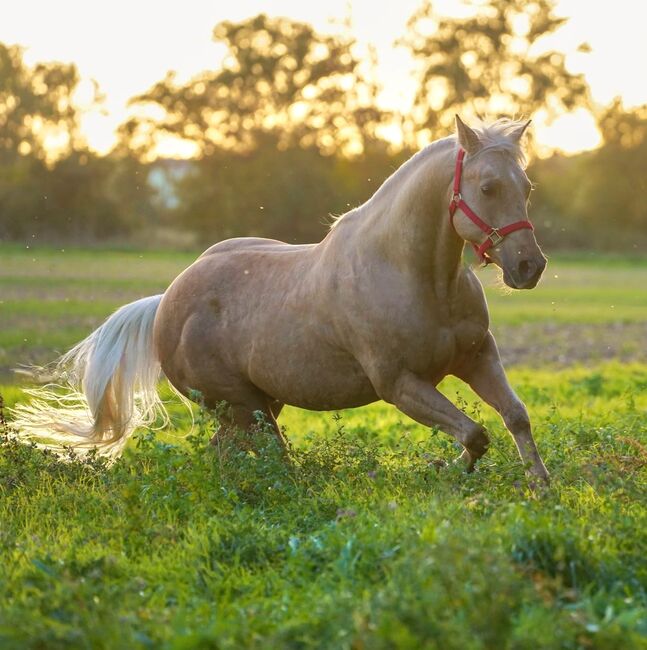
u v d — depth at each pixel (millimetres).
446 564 6055
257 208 96625
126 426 12141
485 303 9938
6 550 8055
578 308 45062
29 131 120250
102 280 53906
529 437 9539
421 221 9516
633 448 10781
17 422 12219
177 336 11531
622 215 102438
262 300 10836
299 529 8328
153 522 8594
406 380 9781
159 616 6344
